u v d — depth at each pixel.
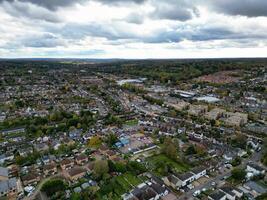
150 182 131.88
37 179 135.38
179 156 160.50
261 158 161.25
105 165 137.00
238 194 120.75
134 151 171.50
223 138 198.62
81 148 179.50
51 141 192.38
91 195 118.12
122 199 117.56
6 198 118.81
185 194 123.44
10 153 168.88
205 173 143.62
